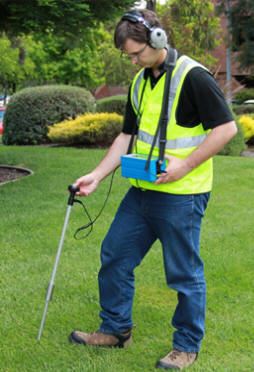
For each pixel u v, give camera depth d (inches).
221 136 109.3
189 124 111.9
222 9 1039.0
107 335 130.1
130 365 124.4
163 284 169.2
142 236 121.3
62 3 283.9
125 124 126.1
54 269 132.7
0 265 183.0
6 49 935.7
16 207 252.5
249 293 163.6
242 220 239.9
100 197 271.1
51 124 526.6
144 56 109.6
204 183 115.9
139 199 119.3
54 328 141.4
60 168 352.5
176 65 111.3
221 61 1237.1
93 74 1203.2
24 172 351.9
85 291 163.3
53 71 1170.0
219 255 195.3
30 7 289.0
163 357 126.0
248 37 1052.5
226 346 133.3
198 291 119.0
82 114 537.6
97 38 375.9
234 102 1154.0
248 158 415.8
